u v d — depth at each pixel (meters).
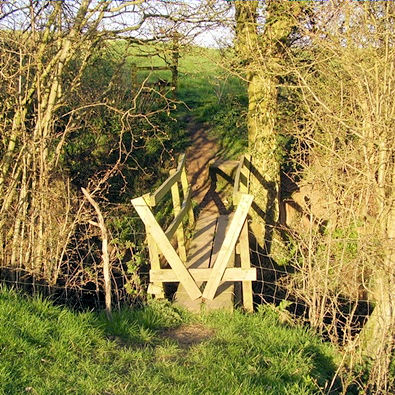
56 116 10.45
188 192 12.34
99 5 9.76
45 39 9.55
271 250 11.78
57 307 8.11
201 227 12.33
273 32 11.30
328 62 9.95
